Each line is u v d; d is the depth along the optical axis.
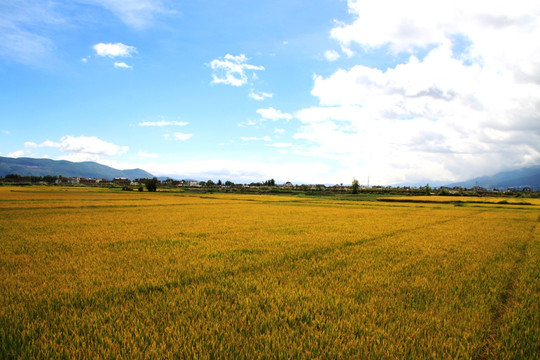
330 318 4.89
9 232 15.11
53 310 5.11
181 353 3.69
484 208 46.31
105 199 51.53
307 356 3.76
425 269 8.25
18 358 3.60
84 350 3.80
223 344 3.97
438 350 3.92
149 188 108.94
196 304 5.33
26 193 67.06
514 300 5.93
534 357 3.80
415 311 5.14
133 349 3.82
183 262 8.88
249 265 8.53
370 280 7.08
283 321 4.71
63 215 24.78
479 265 8.81
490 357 3.89
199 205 42.41
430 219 26.38
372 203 56.31
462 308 5.30
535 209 44.28
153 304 5.39
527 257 10.29
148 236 14.20
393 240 13.91
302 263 8.90
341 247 11.91
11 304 5.20
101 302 5.48
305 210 35.41
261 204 47.62
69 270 7.85
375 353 3.78
